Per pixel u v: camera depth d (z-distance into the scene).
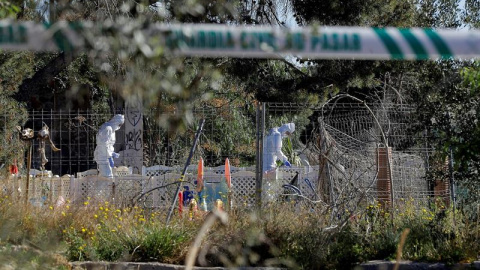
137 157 45.59
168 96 15.06
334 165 30.55
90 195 36.94
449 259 27.39
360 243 28.44
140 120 45.53
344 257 27.17
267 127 47.78
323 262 27.02
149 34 12.23
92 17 19.55
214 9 15.48
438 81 32.81
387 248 28.48
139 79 13.33
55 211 30.47
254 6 45.81
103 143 42.91
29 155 36.31
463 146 26.98
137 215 32.03
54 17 16.20
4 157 40.84
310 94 54.09
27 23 12.16
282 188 36.41
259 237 26.19
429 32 13.81
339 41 13.35
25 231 25.44
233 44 12.75
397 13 51.03
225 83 52.09
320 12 49.12
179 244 28.19
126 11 14.35
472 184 31.62
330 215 29.56
